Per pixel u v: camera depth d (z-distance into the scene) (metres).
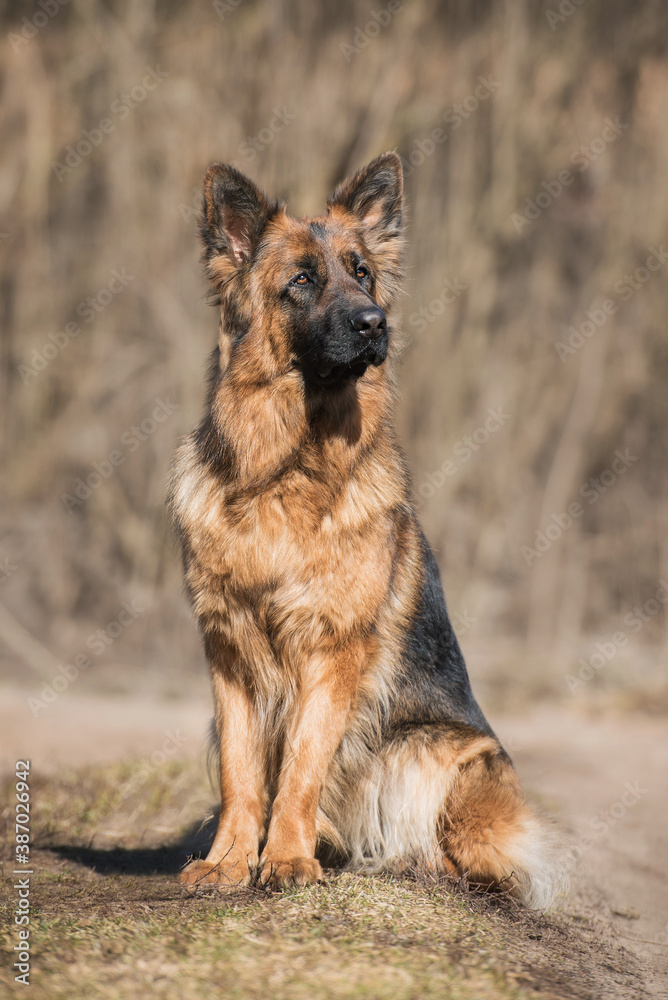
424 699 5.62
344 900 4.41
